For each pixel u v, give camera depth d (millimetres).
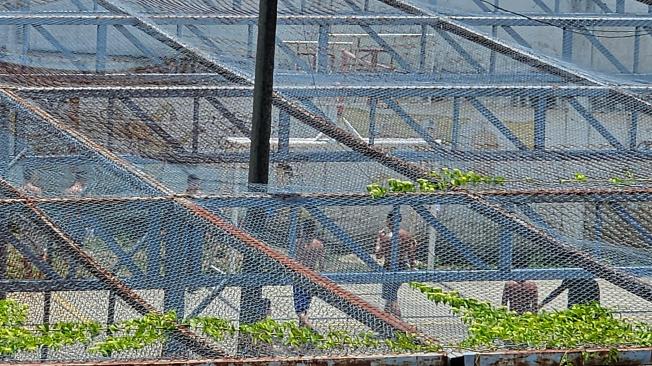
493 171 70125
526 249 56312
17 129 67562
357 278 53750
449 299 52094
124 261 54094
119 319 50406
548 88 78688
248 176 61344
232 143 74062
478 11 109375
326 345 47562
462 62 91188
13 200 55656
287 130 72500
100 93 74250
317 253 55562
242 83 81375
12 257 53906
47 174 64188
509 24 95062
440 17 91562
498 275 54375
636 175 67250
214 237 53438
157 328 48656
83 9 94750
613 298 54188
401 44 97375
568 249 55906
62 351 47594
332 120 77500
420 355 45375
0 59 85688
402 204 57250
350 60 93625
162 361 44844
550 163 71875
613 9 116812
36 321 50562
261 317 49875
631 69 108812
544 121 77938
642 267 55500
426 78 87375
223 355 47125
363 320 49219
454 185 61656
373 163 68625
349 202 56719
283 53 90812
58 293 52438
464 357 45125
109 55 86750
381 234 56031
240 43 93000
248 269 51719
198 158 70125
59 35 89625
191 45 87938
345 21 89875
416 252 55844
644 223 58750
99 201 56250
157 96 75062
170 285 52219
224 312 50594
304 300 50312
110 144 71688
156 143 72938
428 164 72062
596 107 78875
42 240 54156
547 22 94375
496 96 79125
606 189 60094
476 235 56750
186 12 91750
